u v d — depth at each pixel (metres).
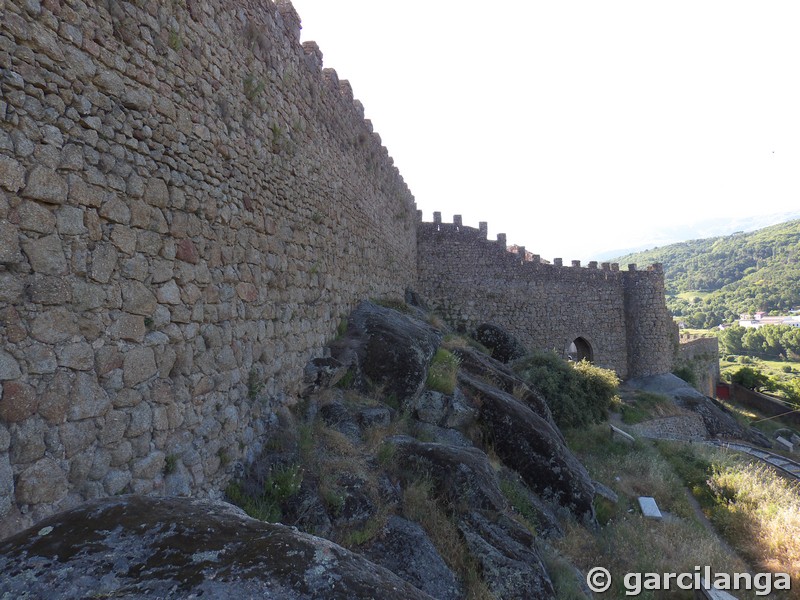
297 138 8.98
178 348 5.25
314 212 9.83
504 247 29.05
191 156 5.61
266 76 7.74
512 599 6.12
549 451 10.80
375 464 7.48
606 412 20.73
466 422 10.94
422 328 13.49
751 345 92.69
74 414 3.89
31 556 2.05
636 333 31.83
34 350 3.60
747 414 36.50
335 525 6.12
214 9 6.24
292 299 8.53
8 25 3.48
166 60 5.21
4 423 3.35
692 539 10.80
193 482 5.32
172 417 5.07
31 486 3.49
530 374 19.81
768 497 13.77
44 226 3.72
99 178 4.25
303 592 1.96
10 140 3.48
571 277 30.66
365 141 14.33
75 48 4.04
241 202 6.80
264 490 6.23
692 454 18.30
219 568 2.00
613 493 12.31
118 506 2.49
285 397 7.96
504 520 7.30
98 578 1.92
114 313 4.37
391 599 2.12
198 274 5.68
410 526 6.50
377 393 9.95
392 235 19.19
